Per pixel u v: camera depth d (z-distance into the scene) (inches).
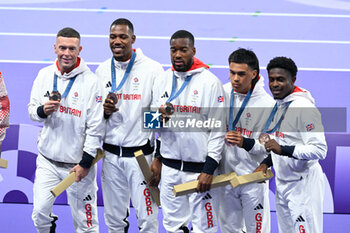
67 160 437.4
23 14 941.2
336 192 531.5
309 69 775.7
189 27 909.2
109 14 946.7
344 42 865.5
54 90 430.3
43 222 442.0
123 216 456.8
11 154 540.4
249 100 414.0
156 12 961.5
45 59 793.6
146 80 433.4
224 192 427.5
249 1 1012.5
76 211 447.8
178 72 414.3
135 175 437.1
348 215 534.6
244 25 919.7
